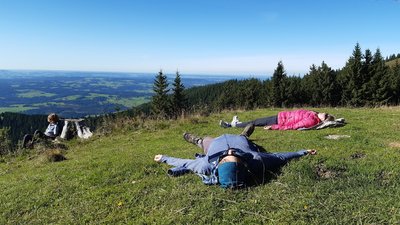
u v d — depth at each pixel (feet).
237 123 13.46
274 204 5.51
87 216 5.74
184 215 5.41
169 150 10.23
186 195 6.08
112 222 5.47
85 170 8.36
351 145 8.66
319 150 8.13
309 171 6.55
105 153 10.89
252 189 6.19
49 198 6.73
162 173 7.54
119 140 13.50
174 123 16.05
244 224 5.06
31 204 6.53
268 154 7.09
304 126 11.70
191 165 7.26
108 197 6.42
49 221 5.79
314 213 5.14
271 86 76.23
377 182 6.07
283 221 5.01
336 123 11.70
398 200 5.31
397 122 12.61
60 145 12.87
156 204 5.92
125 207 5.95
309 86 73.87
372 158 7.25
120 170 7.91
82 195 6.69
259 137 10.82
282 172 6.73
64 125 14.55
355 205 5.27
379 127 11.57
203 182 6.50
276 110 20.43
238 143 7.36
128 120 16.35
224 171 6.26
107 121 16.07
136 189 6.62
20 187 7.63
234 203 5.67
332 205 5.30
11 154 12.38
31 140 13.28
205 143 8.65
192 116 17.44
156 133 14.25
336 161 7.08
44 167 9.70
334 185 6.01
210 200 5.77
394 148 8.14
